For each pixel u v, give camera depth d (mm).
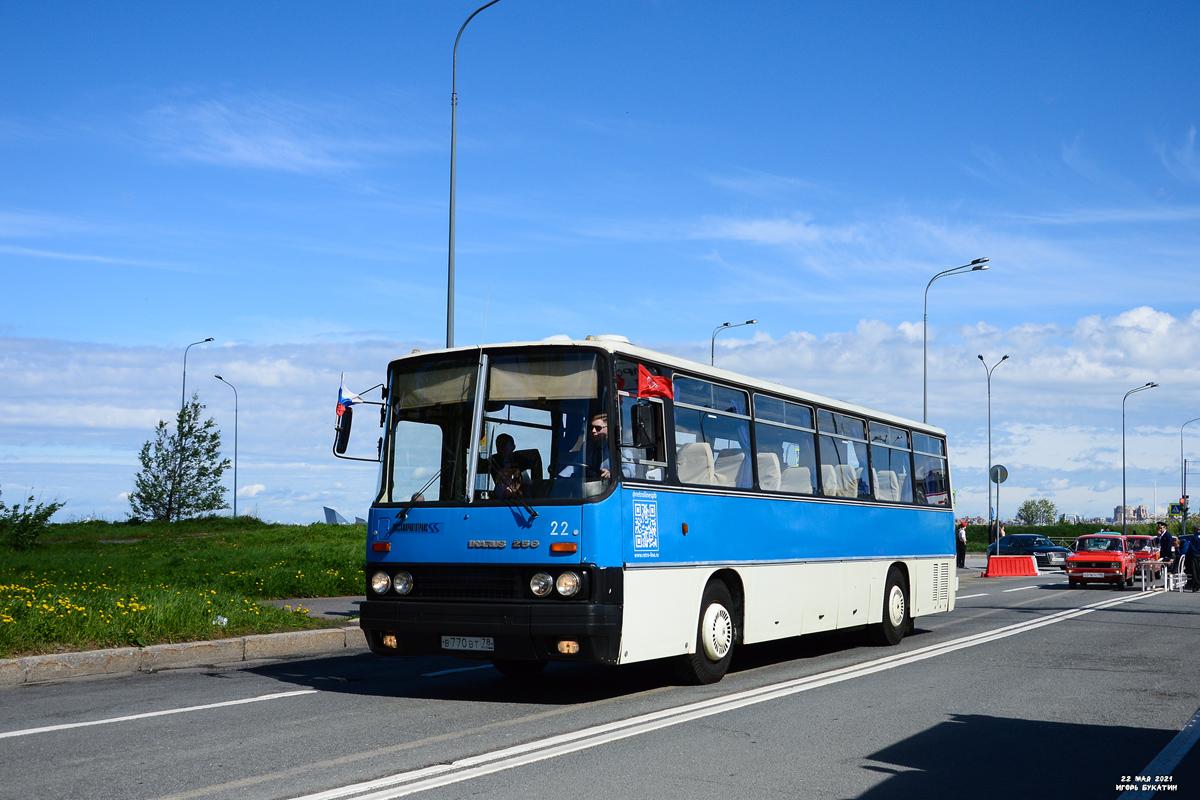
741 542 11359
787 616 12297
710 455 10953
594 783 6230
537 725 8148
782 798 5938
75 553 33531
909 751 7238
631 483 9414
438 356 9922
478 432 9523
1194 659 12805
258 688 10273
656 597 9648
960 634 16484
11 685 10523
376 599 9711
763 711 8844
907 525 16297
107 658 11555
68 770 6531
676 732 7871
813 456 13438
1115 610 21656
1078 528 76000
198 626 13281
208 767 6613
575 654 8859
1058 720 8500
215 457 57438
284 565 25234
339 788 6066
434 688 10344
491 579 9188
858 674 11398
